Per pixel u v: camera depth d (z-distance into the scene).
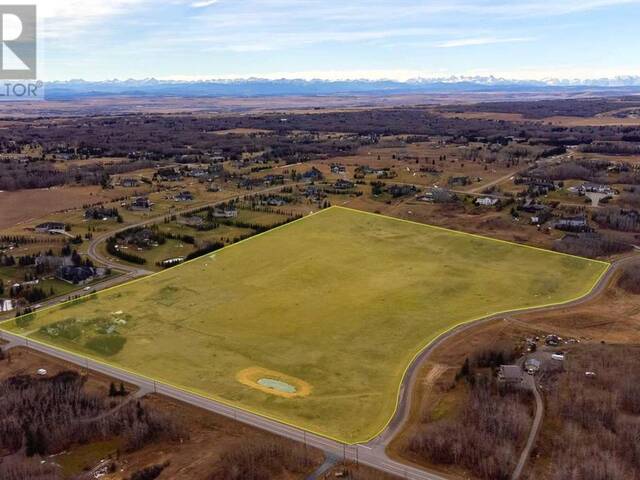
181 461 74.88
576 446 75.00
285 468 72.56
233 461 73.44
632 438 76.19
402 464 73.69
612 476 68.88
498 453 72.94
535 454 74.50
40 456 77.94
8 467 74.44
